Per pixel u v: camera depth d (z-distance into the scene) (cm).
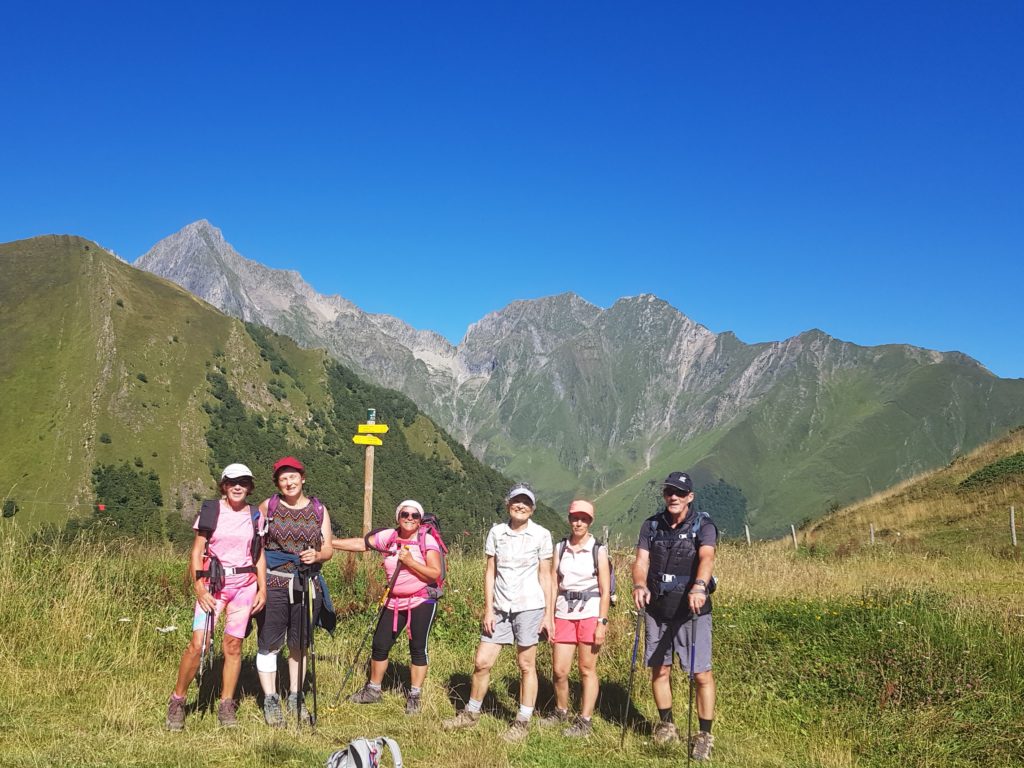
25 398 14600
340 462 16875
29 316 16688
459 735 684
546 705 826
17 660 771
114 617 898
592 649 734
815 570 1678
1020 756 679
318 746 622
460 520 15750
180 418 15275
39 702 681
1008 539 2361
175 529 11931
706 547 704
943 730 726
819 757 698
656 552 722
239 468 685
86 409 14300
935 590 1339
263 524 707
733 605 1167
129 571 1063
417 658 759
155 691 741
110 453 13562
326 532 725
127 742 586
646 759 661
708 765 650
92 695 711
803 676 868
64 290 17562
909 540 2550
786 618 1061
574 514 747
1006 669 811
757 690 859
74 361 15575
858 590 1346
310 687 801
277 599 700
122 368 15625
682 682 892
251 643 904
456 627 1064
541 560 743
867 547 2447
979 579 1705
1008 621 980
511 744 668
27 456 13200
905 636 923
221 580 671
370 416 1501
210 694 751
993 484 2927
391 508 15112
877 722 758
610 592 743
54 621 844
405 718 724
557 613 747
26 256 18550
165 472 13725
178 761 554
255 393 17838
